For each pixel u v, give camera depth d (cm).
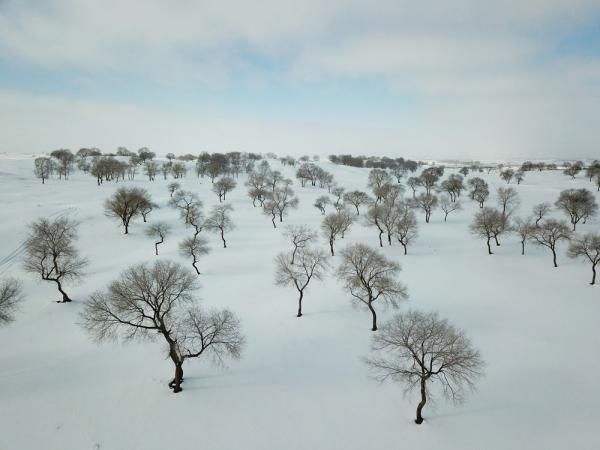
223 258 5838
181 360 2434
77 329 3456
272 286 4659
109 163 12544
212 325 2622
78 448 1931
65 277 4322
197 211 7706
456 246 6494
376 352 2992
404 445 2022
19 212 7406
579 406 2367
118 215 7012
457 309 3919
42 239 4238
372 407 2331
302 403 2355
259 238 7031
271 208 8112
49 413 2191
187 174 15588
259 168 16612
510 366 2812
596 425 2188
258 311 3903
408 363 2769
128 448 1941
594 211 7500
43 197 9125
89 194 9869
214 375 2659
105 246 6281
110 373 2662
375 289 3894
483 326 3512
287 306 4047
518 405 2370
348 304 4078
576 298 4197
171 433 2058
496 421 2220
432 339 2256
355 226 8044
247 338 3272
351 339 3256
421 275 5012
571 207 7331
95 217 7588
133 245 6397
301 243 6219
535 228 5809
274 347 3109
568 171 16462
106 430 2062
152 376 2622
